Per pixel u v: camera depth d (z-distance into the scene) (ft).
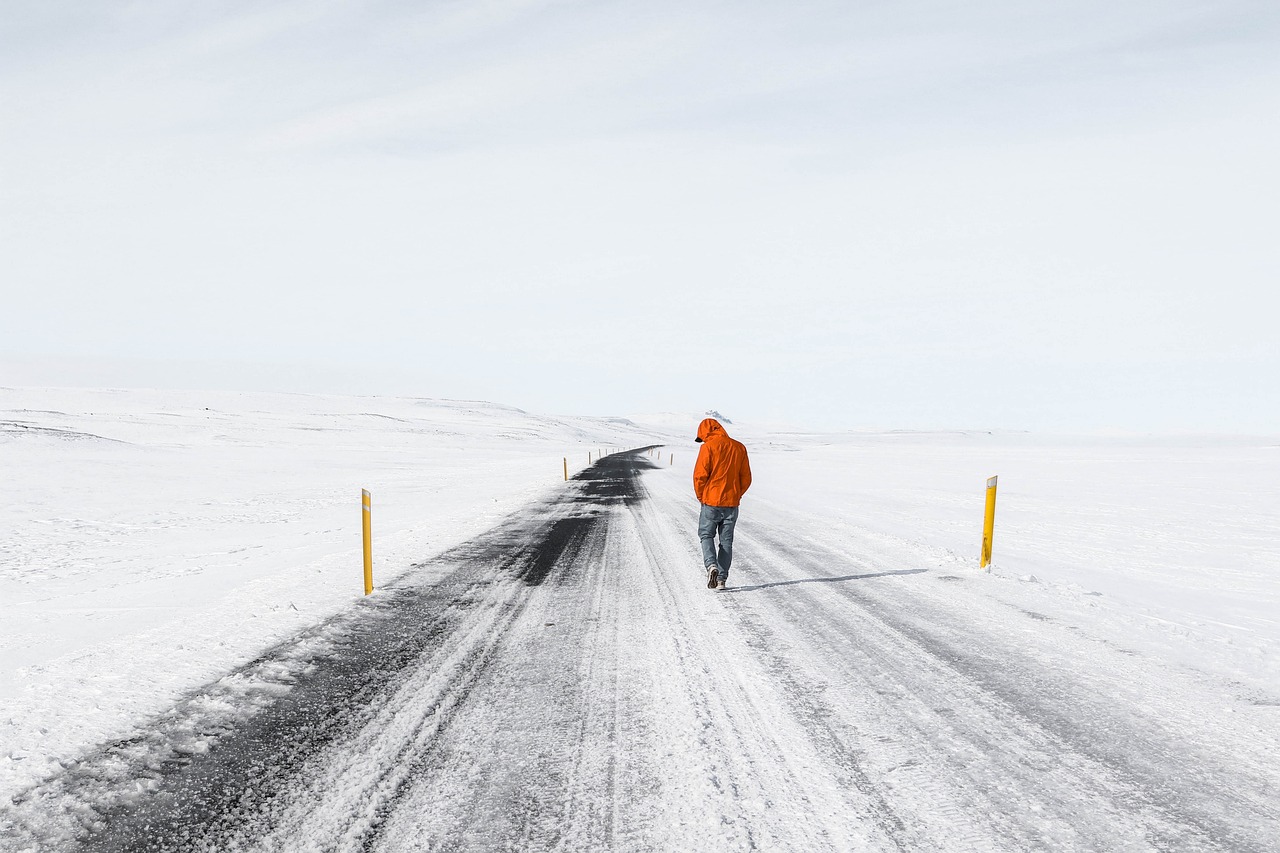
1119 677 13.94
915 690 13.20
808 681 13.74
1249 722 11.66
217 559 31.53
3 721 12.12
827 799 9.07
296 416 308.60
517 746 10.87
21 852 8.14
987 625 18.01
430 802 9.14
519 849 7.98
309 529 42.42
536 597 21.81
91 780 9.94
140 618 20.25
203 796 9.42
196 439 194.18
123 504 59.98
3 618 20.77
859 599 21.11
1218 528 39.93
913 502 56.13
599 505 53.72
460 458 166.09
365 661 15.42
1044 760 10.21
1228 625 18.17
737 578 24.63
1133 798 9.09
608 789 9.42
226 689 13.62
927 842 8.02
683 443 450.71
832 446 346.33
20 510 55.16
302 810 8.99
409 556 29.81
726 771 9.90
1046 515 46.85
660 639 16.92
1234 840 8.07
